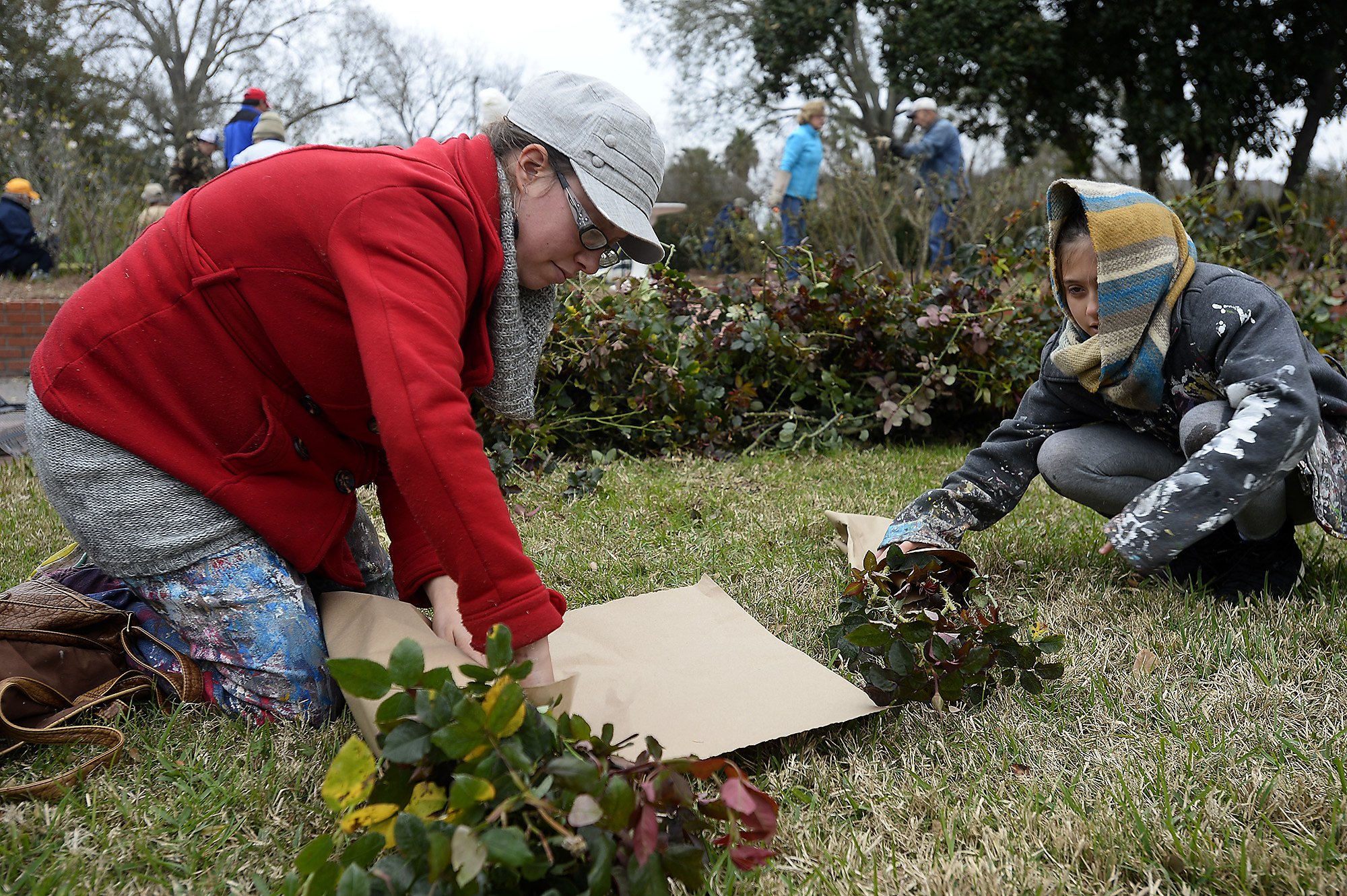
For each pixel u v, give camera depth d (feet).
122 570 5.95
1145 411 7.97
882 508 11.13
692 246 36.11
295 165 5.36
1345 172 27.25
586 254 5.76
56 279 31.68
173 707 6.22
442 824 3.76
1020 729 6.11
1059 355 7.93
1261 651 6.96
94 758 5.45
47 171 34.94
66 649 6.04
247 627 5.95
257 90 27.32
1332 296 17.19
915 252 26.81
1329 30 53.78
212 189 5.56
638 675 6.61
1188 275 7.37
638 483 12.92
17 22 75.66
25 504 11.07
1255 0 53.11
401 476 4.74
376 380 4.75
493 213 5.52
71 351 5.60
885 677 5.96
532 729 4.02
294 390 5.80
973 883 4.63
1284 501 7.73
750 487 12.60
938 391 15.44
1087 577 8.69
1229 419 7.03
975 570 6.97
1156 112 52.24
